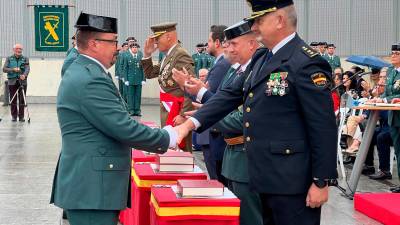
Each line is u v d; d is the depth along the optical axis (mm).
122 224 6402
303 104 3584
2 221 6695
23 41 22312
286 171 3670
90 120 3797
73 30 19391
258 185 3758
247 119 3807
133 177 5445
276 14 3686
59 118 3906
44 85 22375
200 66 20781
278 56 3705
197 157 10766
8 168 9867
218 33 6016
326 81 3604
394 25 22641
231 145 4547
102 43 3934
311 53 3641
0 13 22141
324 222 6766
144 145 3887
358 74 9312
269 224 4016
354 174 7953
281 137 3678
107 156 3838
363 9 22703
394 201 6973
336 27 22812
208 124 4219
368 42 22750
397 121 8312
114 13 22703
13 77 16547
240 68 4691
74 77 3838
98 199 3791
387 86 8883
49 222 6676
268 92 3684
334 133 3574
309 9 22891
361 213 7172
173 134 4043
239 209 4285
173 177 5055
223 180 5727
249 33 4605
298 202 3713
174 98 6410
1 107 20609
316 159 3586
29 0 22203
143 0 22859
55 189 4000
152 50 7004
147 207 5074
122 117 3809
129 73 19281
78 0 22266
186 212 4195
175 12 23000
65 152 3881
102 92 3805
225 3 23125
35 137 13500
